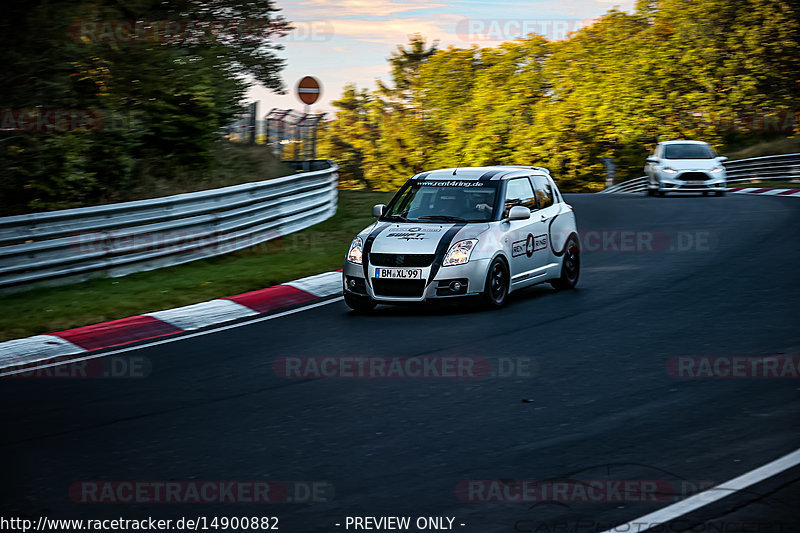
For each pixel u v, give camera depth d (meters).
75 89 30.42
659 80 93.38
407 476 8.30
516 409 10.43
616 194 50.00
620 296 18.03
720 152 87.94
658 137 94.56
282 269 21.97
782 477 7.93
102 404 11.23
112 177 31.03
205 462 8.87
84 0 27.02
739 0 87.50
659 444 8.98
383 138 145.75
